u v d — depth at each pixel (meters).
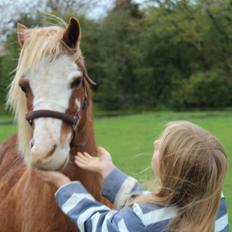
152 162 2.82
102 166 3.13
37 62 3.54
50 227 3.89
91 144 3.98
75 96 3.61
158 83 45.06
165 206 2.63
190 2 45.81
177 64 45.41
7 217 4.34
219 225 2.84
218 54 45.03
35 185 3.99
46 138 3.39
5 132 23.97
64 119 3.51
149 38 44.84
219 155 2.64
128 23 45.59
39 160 3.32
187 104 44.19
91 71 43.91
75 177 3.86
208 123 26.84
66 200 2.91
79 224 2.83
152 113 39.75
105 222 2.72
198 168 2.60
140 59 44.75
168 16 45.56
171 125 2.74
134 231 2.62
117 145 18.50
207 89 43.47
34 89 3.53
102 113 41.72
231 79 44.09
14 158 4.90
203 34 44.84
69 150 3.63
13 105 3.79
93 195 3.95
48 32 3.66
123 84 44.75
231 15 44.56
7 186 4.56
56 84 3.53
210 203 2.61
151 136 21.39
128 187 3.06
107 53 44.09
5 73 14.79
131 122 29.80
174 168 2.62
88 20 43.34
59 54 3.58
